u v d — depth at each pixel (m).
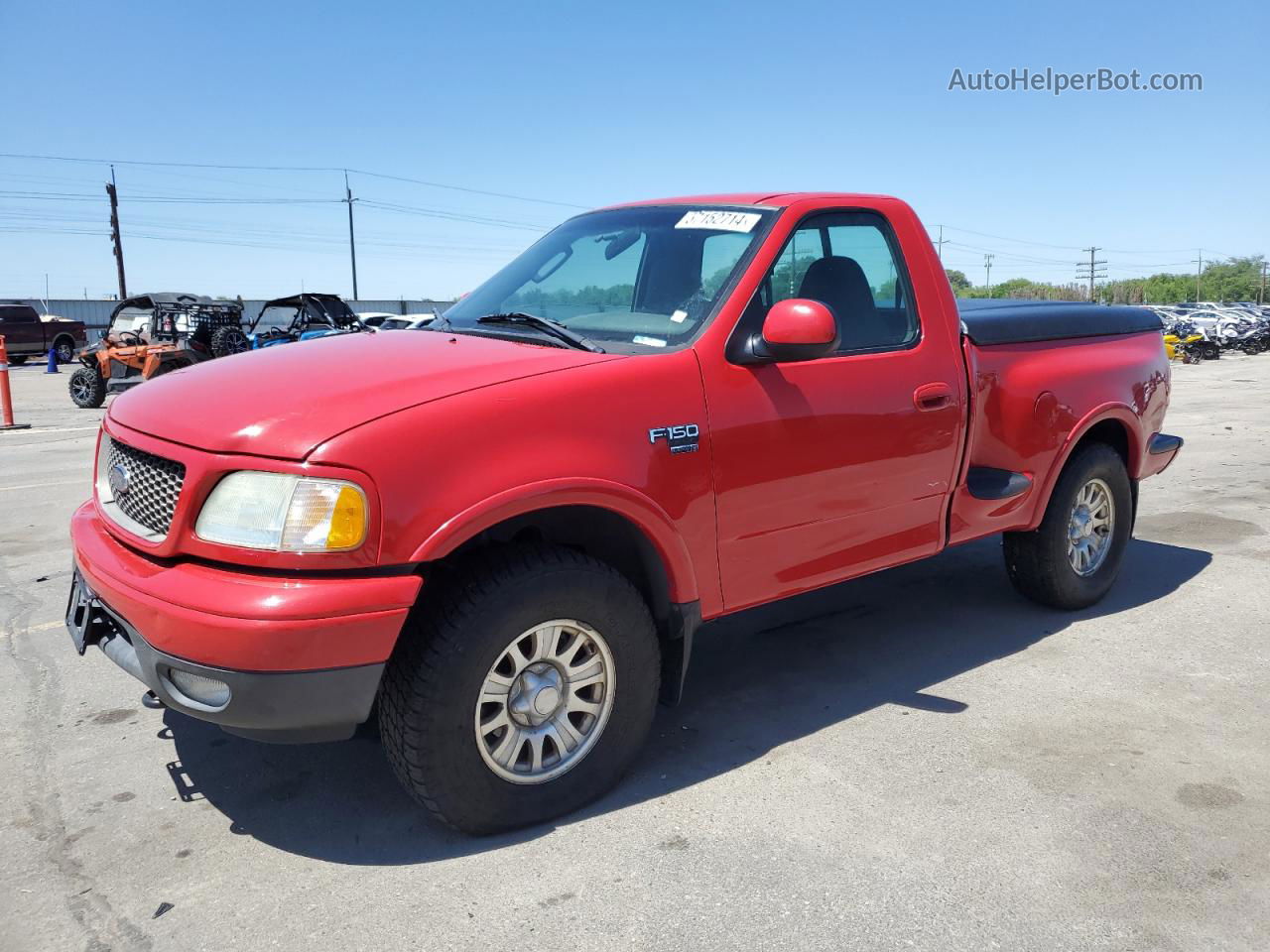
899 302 3.86
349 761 3.36
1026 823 2.93
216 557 2.53
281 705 2.46
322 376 2.86
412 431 2.57
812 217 3.58
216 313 19.78
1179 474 8.88
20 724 3.64
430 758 2.67
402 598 2.51
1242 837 2.87
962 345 4.00
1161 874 2.68
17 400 19.45
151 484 2.77
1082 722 3.64
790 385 3.32
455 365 2.91
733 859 2.75
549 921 2.48
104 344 17.97
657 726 3.62
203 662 2.45
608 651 2.96
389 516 2.51
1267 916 2.51
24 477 8.98
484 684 2.72
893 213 3.91
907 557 3.89
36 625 4.71
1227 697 3.87
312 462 2.48
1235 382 21.72
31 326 33.25
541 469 2.72
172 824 2.95
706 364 3.14
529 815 2.88
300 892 2.61
